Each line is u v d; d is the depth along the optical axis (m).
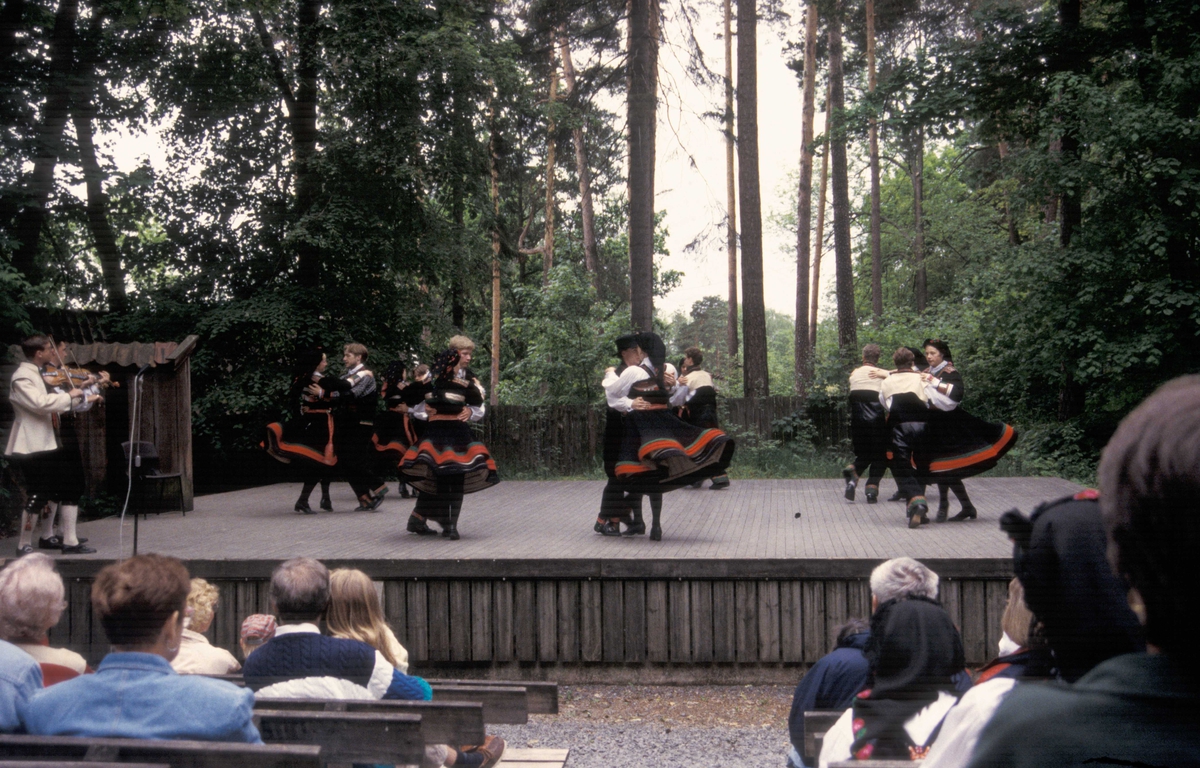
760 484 11.72
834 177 21.19
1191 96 12.47
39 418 6.25
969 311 17.95
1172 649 0.71
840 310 21.05
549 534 7.13
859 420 9.18
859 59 23.55
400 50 13.40
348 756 2.38
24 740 1.95
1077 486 10.47
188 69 13.21
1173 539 0.68
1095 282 13.17
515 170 15.27
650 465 6.61
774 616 5.85
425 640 5.98
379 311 14.93
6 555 6.26
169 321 13.85
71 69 10.94
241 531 7.42
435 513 6.94
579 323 16.28
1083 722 0.71
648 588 5.93
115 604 2.09
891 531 7.00
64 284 13.06
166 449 8.96
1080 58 14.01
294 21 13.58
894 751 2.15
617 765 4.62
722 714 5.41
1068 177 12.93
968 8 16.03
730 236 16.06
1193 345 13.19
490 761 3.38
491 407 15.44
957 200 30.42
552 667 5.97
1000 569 5.63
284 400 13.70
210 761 1.91
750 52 17.34
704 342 47.47
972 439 7.23
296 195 14.33
